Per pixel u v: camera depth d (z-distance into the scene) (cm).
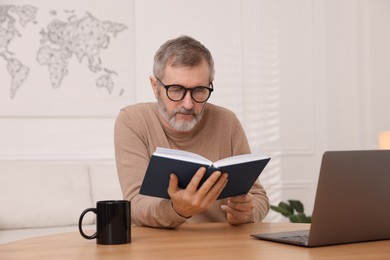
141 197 182
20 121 395
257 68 439
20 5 393
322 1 452
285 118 445
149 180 151
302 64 449
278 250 130
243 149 217
